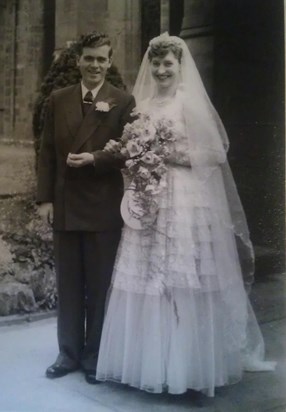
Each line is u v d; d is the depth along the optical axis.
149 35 3.58
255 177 3.55
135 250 2.82
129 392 2.97
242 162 3.56
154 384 2.72
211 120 2.83
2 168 3.65
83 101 3.02
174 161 2.81
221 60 3.55
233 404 2.83
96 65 2.96
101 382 3.06
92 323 3.07
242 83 3.54
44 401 2.87
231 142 3.56
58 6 3.51
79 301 3.15
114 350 2.88
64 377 3.13
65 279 3.12
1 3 3.48
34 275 3.96
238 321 2.94
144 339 2.74
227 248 2.89
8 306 3.88
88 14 3.52
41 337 3.65
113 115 3.00
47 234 3.93
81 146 2.97
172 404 2.85
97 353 3.07
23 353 3.42
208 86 3.54
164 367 2.73
